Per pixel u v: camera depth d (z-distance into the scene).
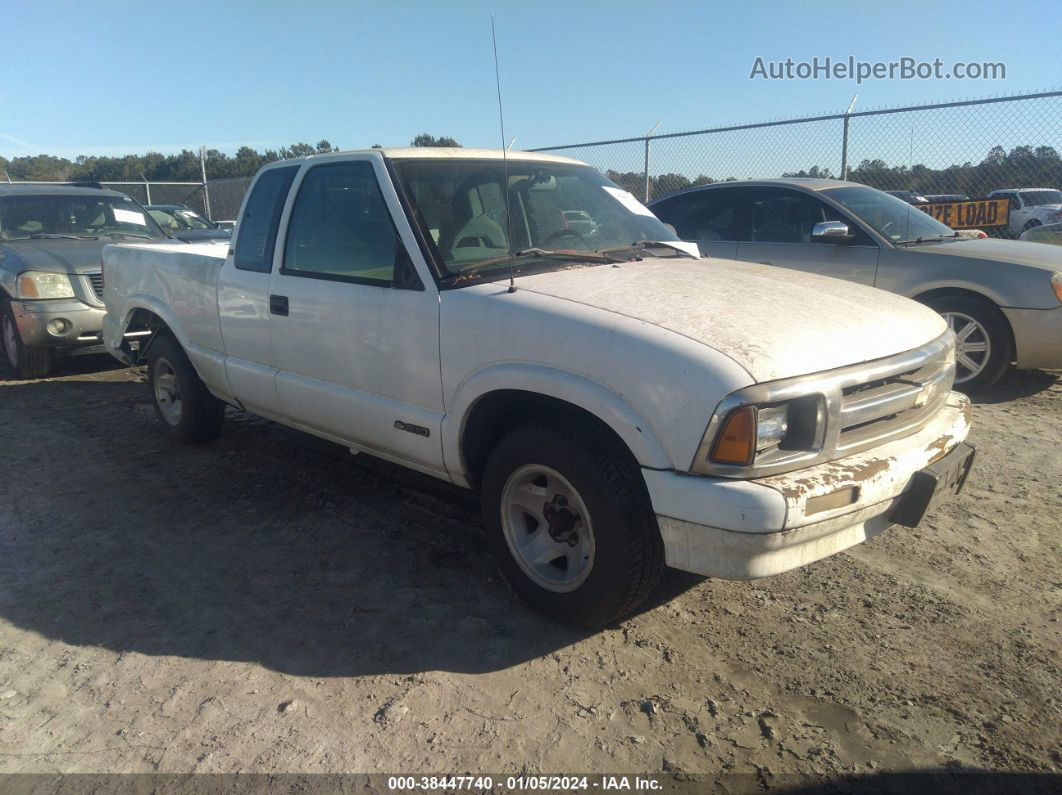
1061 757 2.41
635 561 2.83
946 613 3.20
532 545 3.22
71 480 4.87
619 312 2.89
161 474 4.96
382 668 2.92
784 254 7.12
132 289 5.63
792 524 2.48
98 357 8.79
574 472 2.88
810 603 3.30
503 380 3.04
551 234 3.95
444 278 3.38
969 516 4.08
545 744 2.51
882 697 2.70
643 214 4.55
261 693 2.79
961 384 6.38
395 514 4.29
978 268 6.15
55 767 2.45
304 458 5.20
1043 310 5.90
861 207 6.96
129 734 2.59
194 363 5.05
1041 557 3.64
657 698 2.72
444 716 2.65
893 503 2.82
